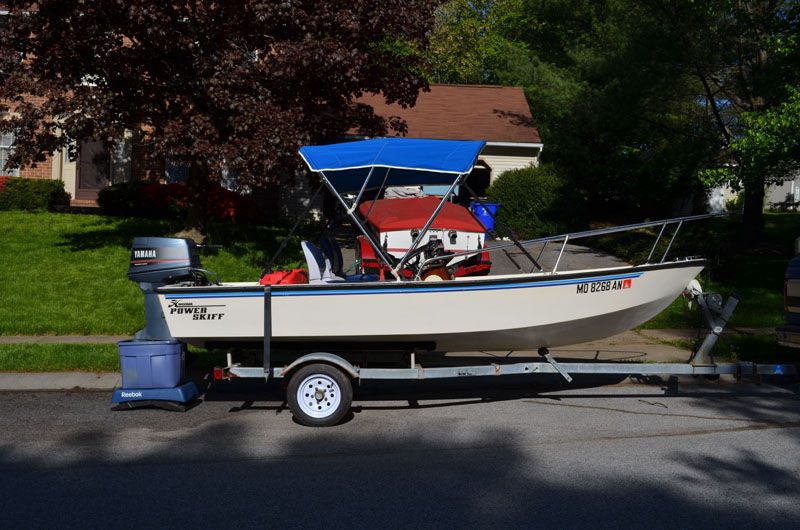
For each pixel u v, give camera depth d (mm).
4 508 5059
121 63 13688
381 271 12414
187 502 5160
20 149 14008
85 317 11523
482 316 7324
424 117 25266
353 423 7309
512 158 24250
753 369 7727
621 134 24094
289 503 5133
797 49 14938
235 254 15570
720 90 19234
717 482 5516
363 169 8914
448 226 13648
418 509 5008
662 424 7168
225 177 22812
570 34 33250
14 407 7887
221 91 13266
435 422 7309
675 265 7617
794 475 5660
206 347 7762
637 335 11461
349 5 13969
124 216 19609
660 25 18562
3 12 16562
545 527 4703
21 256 14680
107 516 4910
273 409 7898
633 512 4941
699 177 15070
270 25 14109
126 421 7355
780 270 16141
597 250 19469
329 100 15109
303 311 7219
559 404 8031
